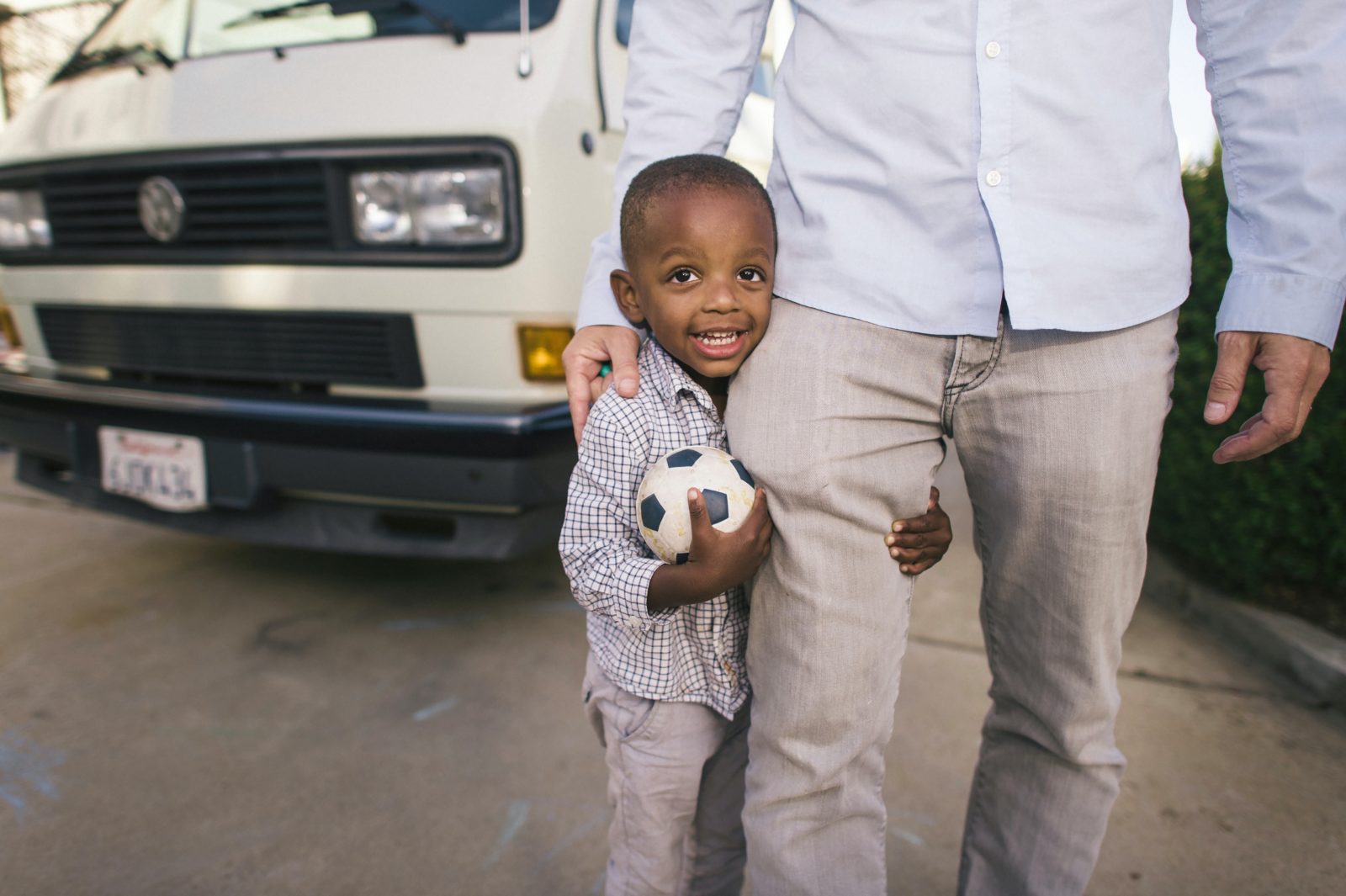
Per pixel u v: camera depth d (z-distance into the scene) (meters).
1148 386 0.97
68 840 1.69
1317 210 0.92
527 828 1.74
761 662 1.05
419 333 2.20
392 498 2.17
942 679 2.32
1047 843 1.16
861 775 1.06
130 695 2.21
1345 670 2.17
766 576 1.03
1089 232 0.93
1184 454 2.75
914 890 1.58
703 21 1.19
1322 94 0.92
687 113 1.18
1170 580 2.85
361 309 2.22
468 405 2.15
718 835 1.30
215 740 2.02
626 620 1.02
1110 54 0.92
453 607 2.73
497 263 2.10
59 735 2.03
